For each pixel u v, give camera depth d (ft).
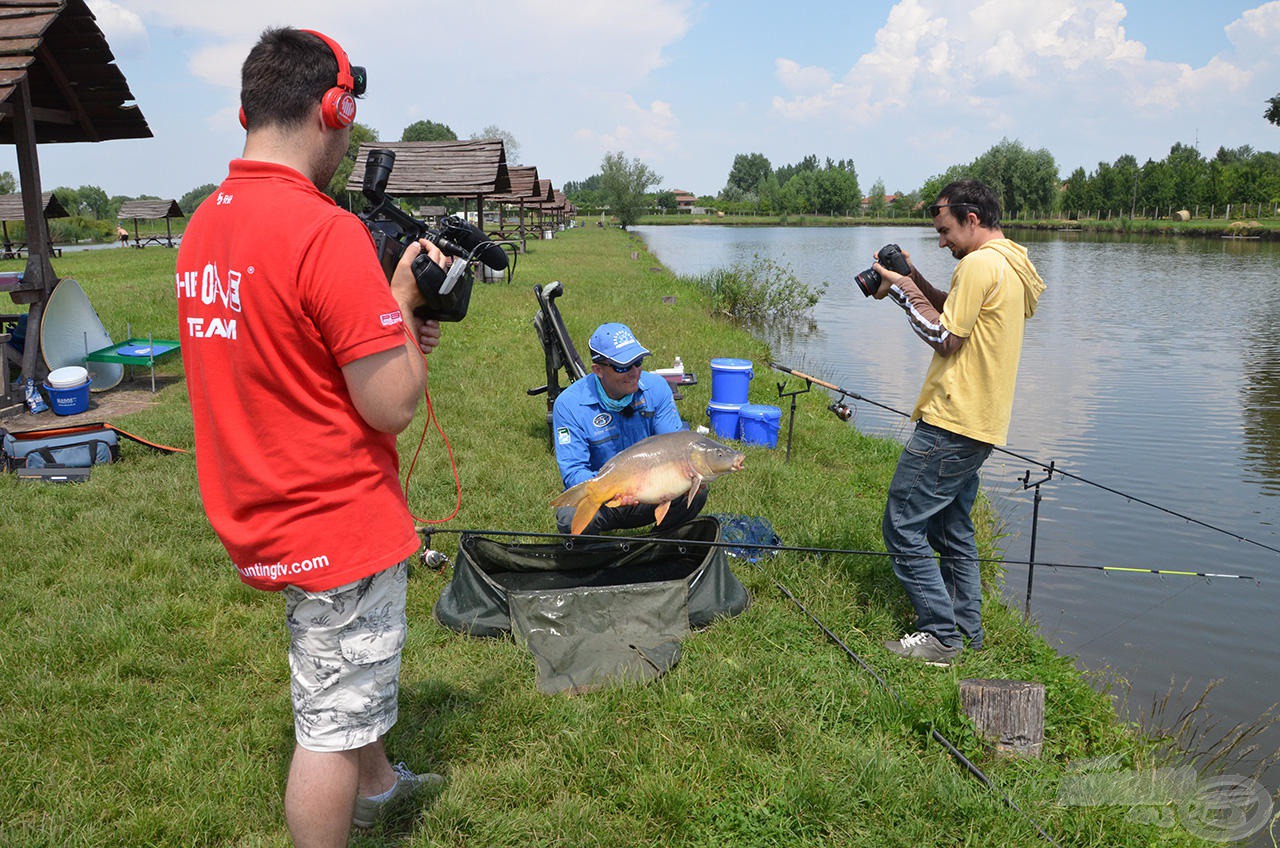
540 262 107.65
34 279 29.86
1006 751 11.64
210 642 13.62
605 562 16.05
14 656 12.82
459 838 9.57
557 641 13.37
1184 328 63.21
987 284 13.06
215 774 10.43
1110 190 360.69
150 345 33.40
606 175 340.39
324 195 7.22
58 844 9.29
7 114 28.25
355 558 7.22
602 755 10.99
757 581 16.34
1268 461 30.42
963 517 14.67
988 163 386.52
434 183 84.79
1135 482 28.12
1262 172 326.65
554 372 25.70
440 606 14.51
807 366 47.98
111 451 22.52
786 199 546.67
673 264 131.95
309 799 7.50
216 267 6.88
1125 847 10.12
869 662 13.76
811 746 11.33
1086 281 103.24
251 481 7.00
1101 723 13.00
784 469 23.73
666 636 13.89
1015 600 19.25
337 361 6.86
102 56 32.14
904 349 55.01
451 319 8.02
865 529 18.74
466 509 19.60
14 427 26.84
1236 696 15.70
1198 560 21.94
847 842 9.89
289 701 11.87
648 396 16.80
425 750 11.00
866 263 135.23
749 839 9.85
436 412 28.27
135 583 15.42
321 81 7.20
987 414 13.42
